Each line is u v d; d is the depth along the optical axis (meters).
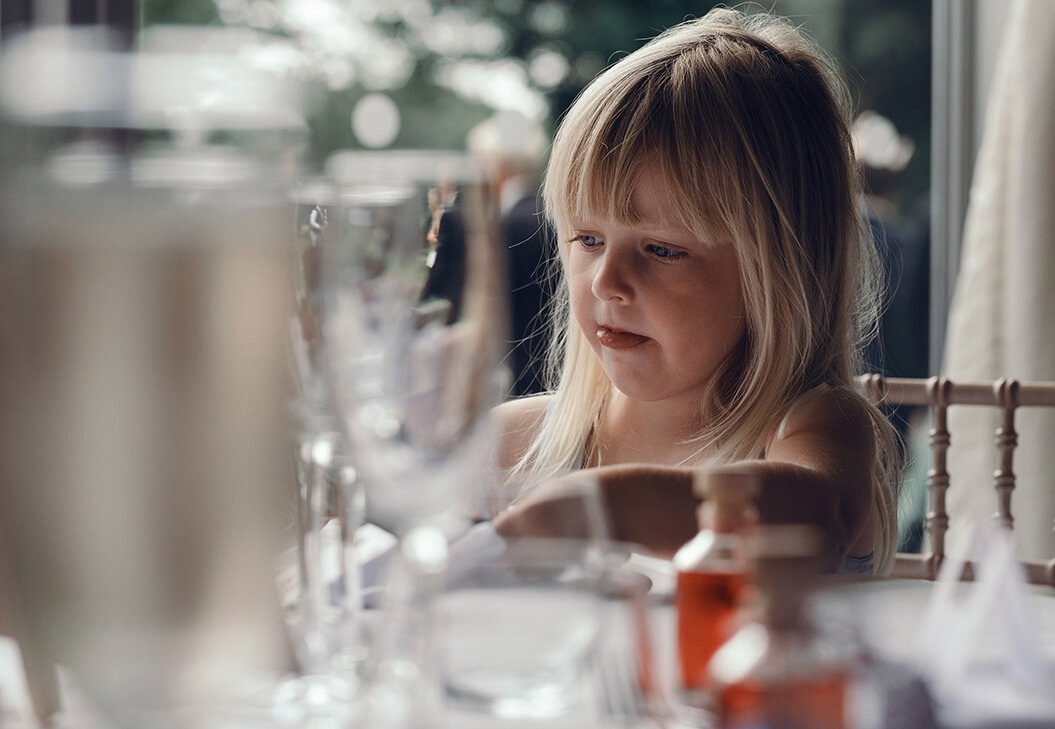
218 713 0.34
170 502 0.32
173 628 0.32
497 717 0.37
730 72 0.91
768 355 0.89
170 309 0.32
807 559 0.37
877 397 1.06
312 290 0.42
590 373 1.05
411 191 0.45
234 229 0.33
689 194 0.86
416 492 0.43
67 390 0.32
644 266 0.89
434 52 2.76
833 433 0.81
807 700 0.35
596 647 0.40
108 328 0.32
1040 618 0.51
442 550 0.41
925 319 2.27
